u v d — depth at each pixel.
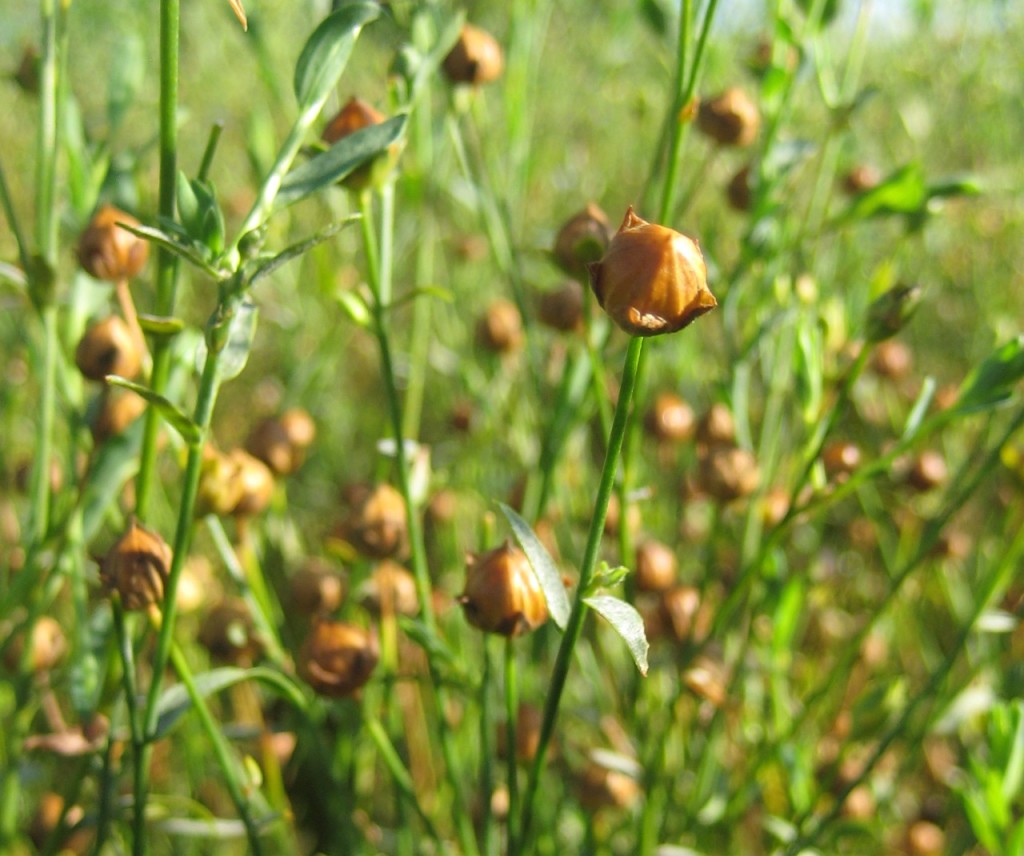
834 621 0.24
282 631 0.24
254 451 0.20
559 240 0.17
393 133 0.14
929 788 0.25
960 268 0.36
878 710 0.20
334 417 0.32
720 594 0.23
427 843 0.21
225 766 0.16
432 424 0.34
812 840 0.18
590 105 0.38
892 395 0.28
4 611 0.17
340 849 0.19
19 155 0.40
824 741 0.23
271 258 0.14
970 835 0.20
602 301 0.13
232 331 0.14
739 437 0.20
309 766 0.23
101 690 0.17
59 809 0.20
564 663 0.14
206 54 0.36
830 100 0.20
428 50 0.19
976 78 0.34
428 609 0.18
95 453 0.18
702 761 0.20
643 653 0.13
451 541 0.24
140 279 0.26
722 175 0.33
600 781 0.20
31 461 0.21
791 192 0.21
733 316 0.20
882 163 0.36
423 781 0.23
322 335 0.33
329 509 0.31
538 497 0.21
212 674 0.16
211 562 0.26
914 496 0.23
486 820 0.18
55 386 0.20
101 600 0.18
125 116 0.19
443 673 0.18
